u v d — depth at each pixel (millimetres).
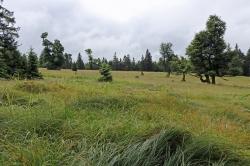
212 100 22719
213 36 70875
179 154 5535
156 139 5789
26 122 6555
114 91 15711
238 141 7934
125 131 6652
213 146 6207
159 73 108062
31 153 4996
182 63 74875
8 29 48469
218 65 71812
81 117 8039
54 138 6199
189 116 11297
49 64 95250
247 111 17906
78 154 5176
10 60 40656
